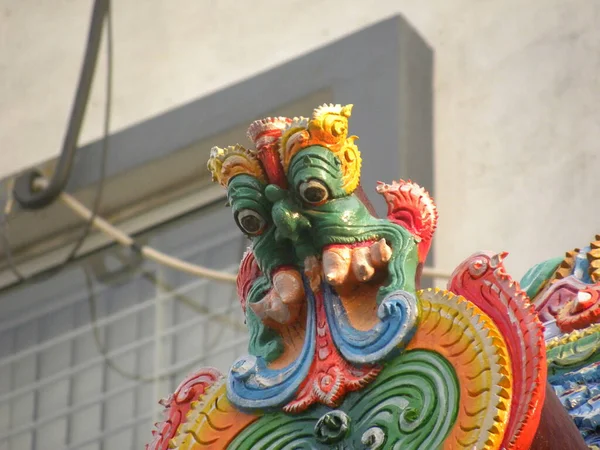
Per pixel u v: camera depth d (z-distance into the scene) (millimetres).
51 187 10406
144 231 10781
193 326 10531
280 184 4066
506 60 9328
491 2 9562
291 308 4094
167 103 10477
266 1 10352
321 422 3893
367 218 4078
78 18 11188
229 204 4137
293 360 4082
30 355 11102
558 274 5121
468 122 9242
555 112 8969
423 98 9438
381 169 9188
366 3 9945
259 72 10109
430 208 4152
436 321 3877
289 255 4117
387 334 3910
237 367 4125
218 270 10438
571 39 9141
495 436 3674
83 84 10250
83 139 10711
